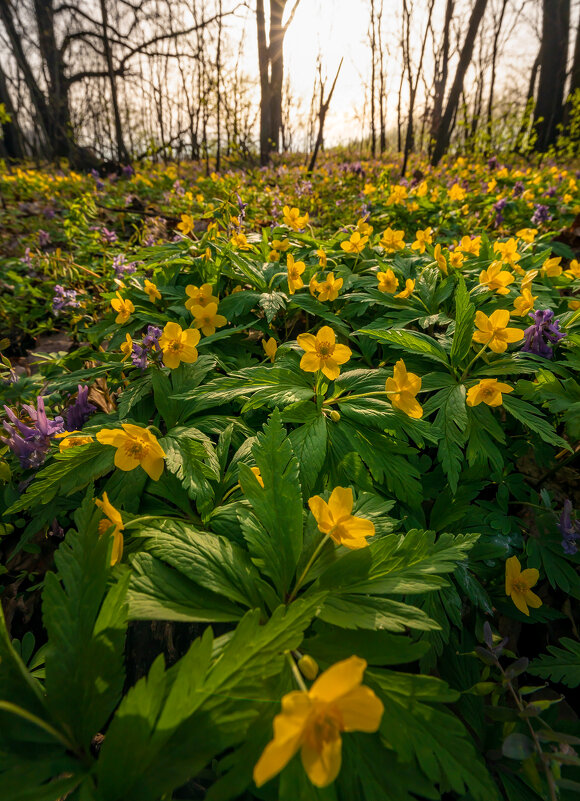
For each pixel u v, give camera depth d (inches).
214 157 872.3
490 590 86.5
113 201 402.0
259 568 65.8
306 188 365.4
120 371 115.7
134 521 65.1
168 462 78.1
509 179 422.6
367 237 159.2
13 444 88.6
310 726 33.7
